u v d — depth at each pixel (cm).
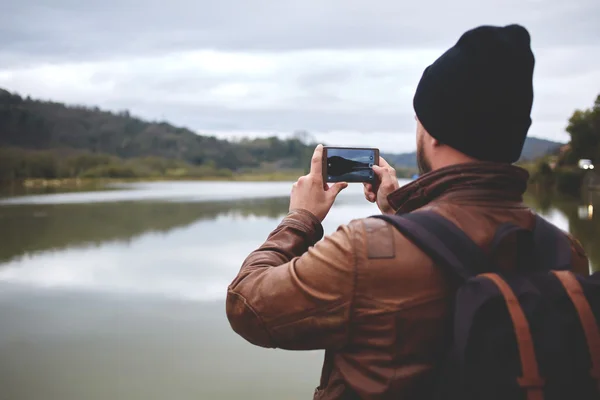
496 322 100
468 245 112
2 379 457
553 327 99
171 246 1110
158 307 682
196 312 664
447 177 121
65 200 2442
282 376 479
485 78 116
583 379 99
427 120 123
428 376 112
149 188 3853
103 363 500
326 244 118
